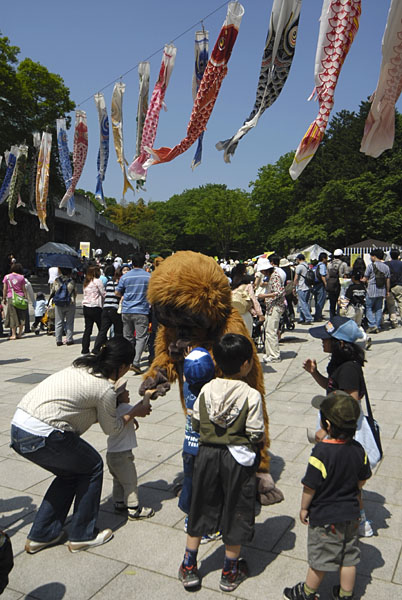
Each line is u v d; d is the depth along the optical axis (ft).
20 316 39.63
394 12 12.23
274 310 27.71
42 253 100.37
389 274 35.32
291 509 12.06
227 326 12.22
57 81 81.87
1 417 19.63
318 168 144.66
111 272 30.07
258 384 12.36
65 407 10.43
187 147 17.83
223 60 16.29
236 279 23.84
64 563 10.30
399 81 12.82
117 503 12.20
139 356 26.35
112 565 10.19
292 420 18.26
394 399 20.27
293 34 14.56
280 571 9.80
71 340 36.50
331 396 8.77
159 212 292.81
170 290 11.75
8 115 77.82
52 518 10.82
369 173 130.72
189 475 11.13
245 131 15.31
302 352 30.40
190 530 9.34
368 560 9.95
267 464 12.46
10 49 78.23
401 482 13.11
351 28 13.12
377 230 128.47
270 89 14.98
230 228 243.19
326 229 135.54
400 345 30.76
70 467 10.53
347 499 8.36
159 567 10.08
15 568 10.19
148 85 20.98
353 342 10.93
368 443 10.53
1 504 12.77
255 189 185.98
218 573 9.86
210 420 9.27
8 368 28.96
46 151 32.86
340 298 35.60
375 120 13.38
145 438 16.85
